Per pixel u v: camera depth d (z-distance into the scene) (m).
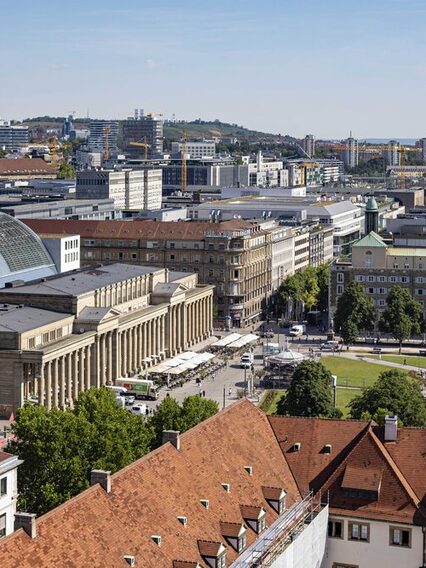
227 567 127.88
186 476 135.50
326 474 154.62
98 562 113.56
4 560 105.44
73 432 184.00
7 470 168.88
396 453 154.25
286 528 141.50
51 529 112.38
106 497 122.06
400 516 146.75
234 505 138.25
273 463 153.88
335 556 150.38
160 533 123.75
